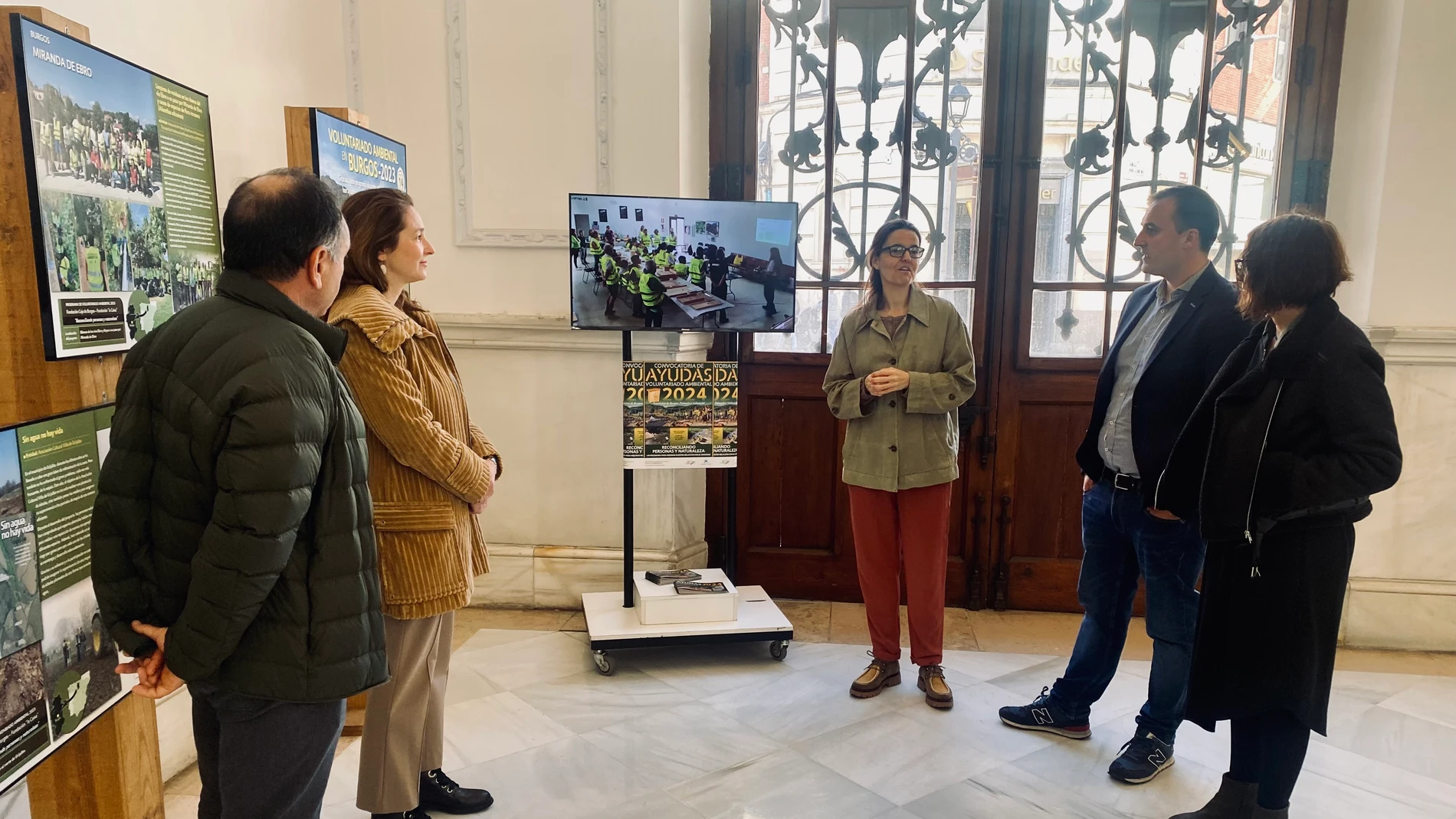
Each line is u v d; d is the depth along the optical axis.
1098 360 3.37
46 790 1.71
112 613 1.26
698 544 3.58
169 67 2.24
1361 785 2.24
